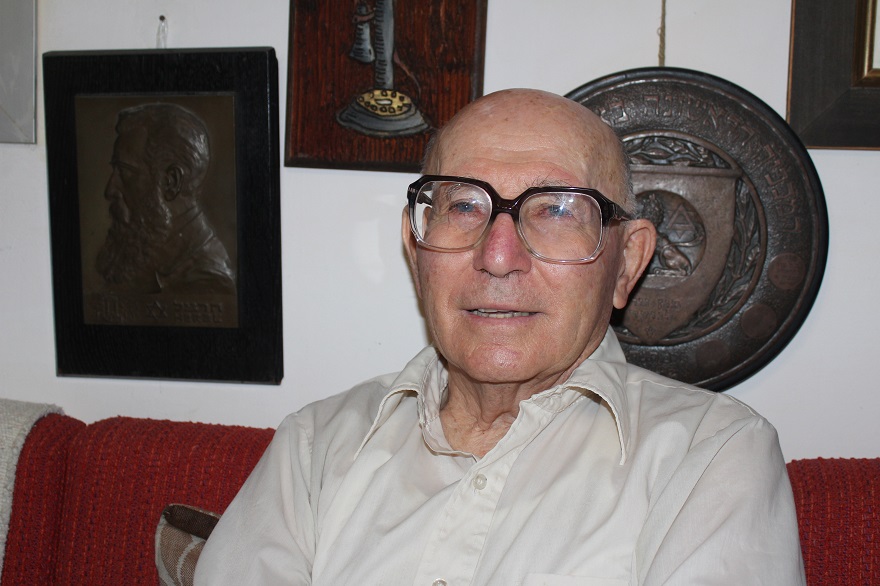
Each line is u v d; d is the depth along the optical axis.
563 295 0.94
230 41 1.42
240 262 1.41
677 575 0.80
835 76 1.26
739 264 1.29
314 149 1.38
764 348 1.29
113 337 1.46
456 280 0.96
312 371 1.45
